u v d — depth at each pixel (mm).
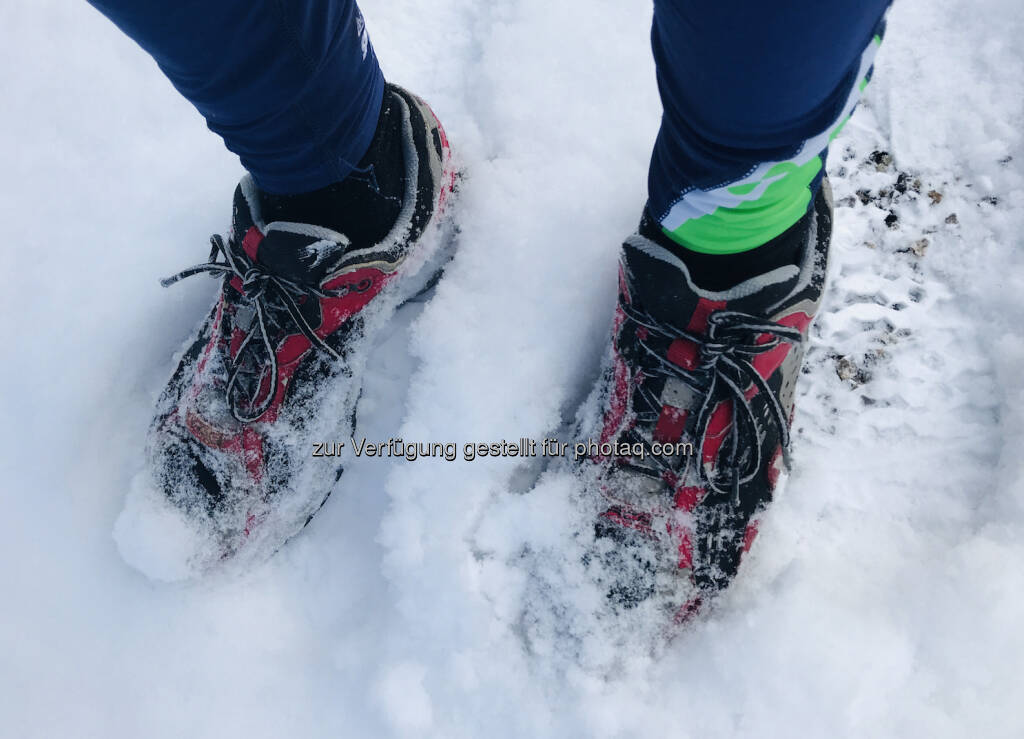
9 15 1496
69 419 1263
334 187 1022
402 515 1175
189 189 1388
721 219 880
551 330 1229
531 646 1091
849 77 682
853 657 1025
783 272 956
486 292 1254
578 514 1107
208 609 1187
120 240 1360
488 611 1109
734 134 719
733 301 953
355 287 1122
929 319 1244
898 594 1086
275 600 1199
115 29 1484
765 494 1097
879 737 995
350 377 1203
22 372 1291
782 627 1044
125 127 1436
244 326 1115
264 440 1144
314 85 875
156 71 1463
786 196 859
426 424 1214
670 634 1068
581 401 1252
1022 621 1015
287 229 999
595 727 1030
